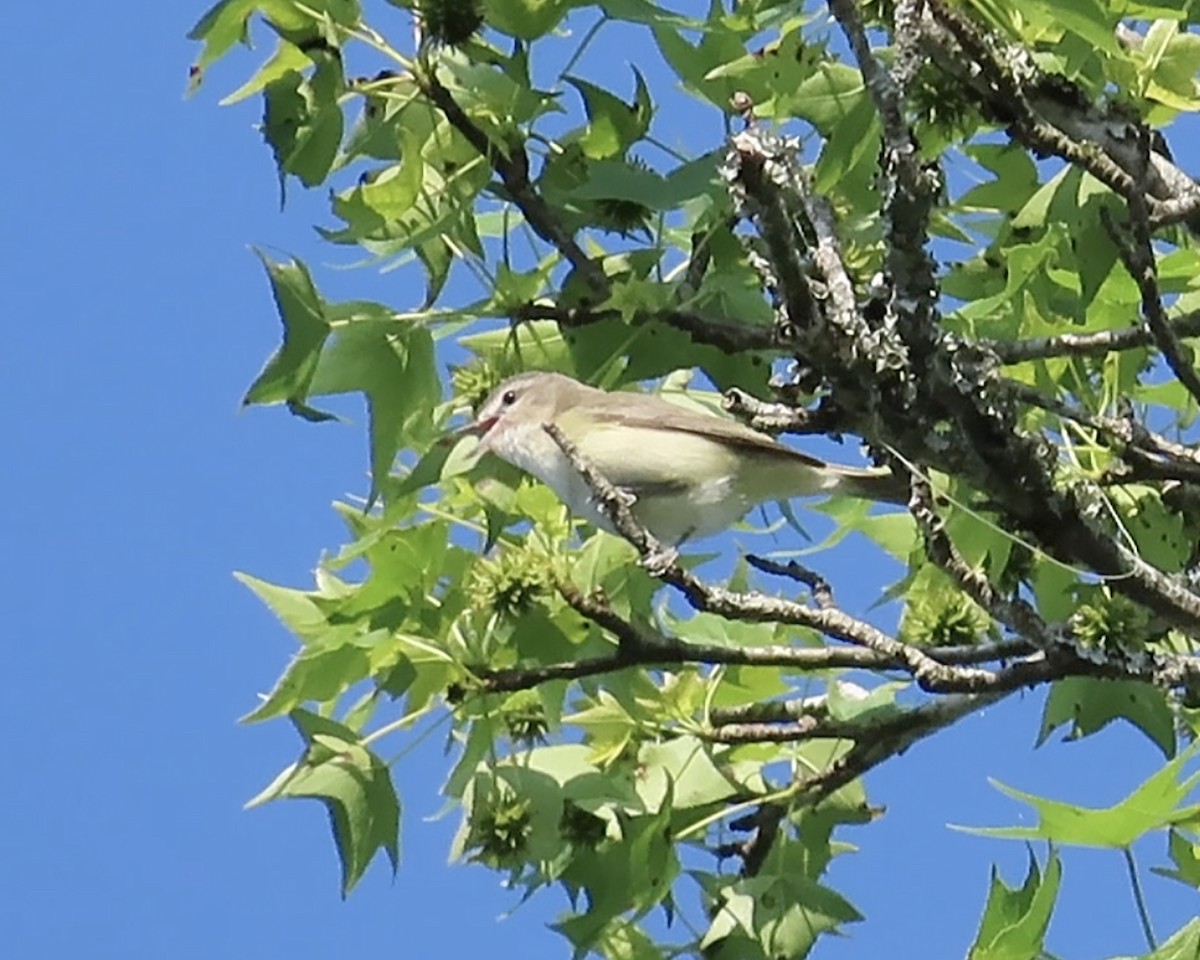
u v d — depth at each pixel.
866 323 9.43
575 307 11.30
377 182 11.00
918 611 11.69
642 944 11.53
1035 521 9.84
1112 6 10.30
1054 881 8.50
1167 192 11.16
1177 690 10.52
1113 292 11.48
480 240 11.50
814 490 12.05
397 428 11.03
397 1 10.88
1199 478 10.76
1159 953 8.39
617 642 11.24
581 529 12.52
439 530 10.95
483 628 11.12
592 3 10.94
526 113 11.04
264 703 10.78
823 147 10.64
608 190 10.65
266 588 11.05
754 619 9.86
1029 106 10.52
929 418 9.57
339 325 10.93
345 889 10.76
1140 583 9.88
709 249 11.21
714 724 11.69
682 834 11.40
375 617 10.78
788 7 10.76
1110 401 11.37
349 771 10.80
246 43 10.87
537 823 11.10
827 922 11.43
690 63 11.06
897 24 9.08
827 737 11.29
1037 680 9.81
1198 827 10.58
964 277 12.39
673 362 11.30
